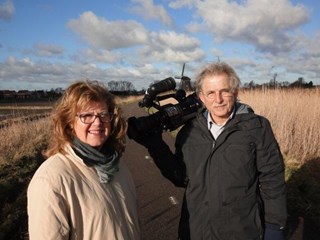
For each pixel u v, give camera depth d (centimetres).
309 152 822
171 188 639
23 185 675
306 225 475
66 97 205
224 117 263
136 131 279
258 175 263
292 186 626
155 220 497
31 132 1203
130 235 212
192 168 267
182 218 279
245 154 251
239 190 252
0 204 558
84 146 205
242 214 252
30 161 865
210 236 258
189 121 284
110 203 201
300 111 1031
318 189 596
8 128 1165
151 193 613
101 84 217
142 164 845
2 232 457
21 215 518
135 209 227
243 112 261
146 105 303
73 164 199
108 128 213
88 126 205
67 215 184
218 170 255
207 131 266
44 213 177
